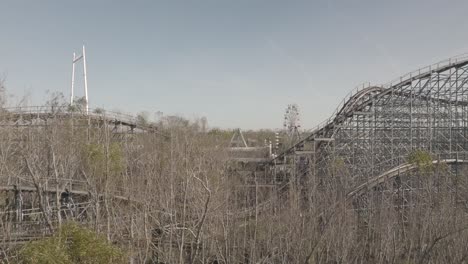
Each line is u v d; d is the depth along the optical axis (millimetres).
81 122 41094
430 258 33281
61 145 38000
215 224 33188
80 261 15891
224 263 31641
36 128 41281
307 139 50688
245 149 82688
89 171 28969
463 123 50594
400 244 35281
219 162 46250
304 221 31625
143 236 28734
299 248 29297
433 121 50156
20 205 32969
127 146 42156
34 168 29938
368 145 50438
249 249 33844
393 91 48406
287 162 53375
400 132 50875
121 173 34219
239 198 42406
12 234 27984
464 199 41406
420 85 48750
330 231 31297
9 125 38938
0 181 32781
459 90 48844
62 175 35781
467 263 32656
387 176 44281
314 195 33969
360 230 38844
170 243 28906
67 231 16266
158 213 32188
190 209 31609
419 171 43906
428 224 34562
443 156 49000
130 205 28500
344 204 33812
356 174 47250
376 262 33906
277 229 33750
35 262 14859
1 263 22766
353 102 49719
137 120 51688
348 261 32344
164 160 37938
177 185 34406
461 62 47531
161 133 51688
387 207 39062
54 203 36094
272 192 40562
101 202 31281
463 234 34000
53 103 49938
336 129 49531
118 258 16750
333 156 46875
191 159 39375
